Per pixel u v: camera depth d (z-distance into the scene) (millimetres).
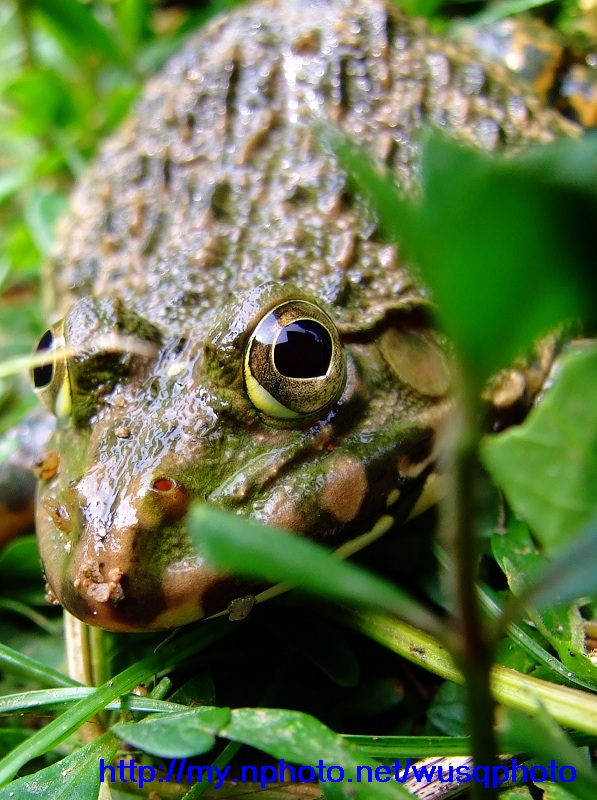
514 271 50
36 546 110
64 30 192
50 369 95
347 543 91
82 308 94
